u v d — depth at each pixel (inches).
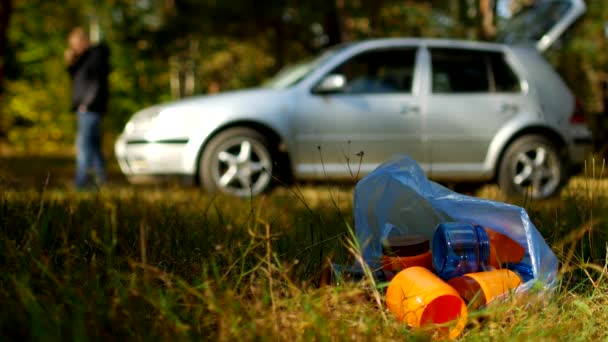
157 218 107.0
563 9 251.6
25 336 51.2
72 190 169.0
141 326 56.3
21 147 565.0
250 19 498.9
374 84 228.2
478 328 63.1
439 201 76.0
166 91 663.8
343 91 225.3
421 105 225.6
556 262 69.7
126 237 95.7
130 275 70.6
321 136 221.8
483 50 236.4
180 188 204.8
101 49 264.1
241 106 219.3
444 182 233.5
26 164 373.1
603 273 76.5
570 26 252.1
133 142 224.2
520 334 59.3
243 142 219.5
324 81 222.7
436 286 63.9
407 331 61.9
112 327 56.1
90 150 261.1
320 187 222.2
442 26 422.3
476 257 73.2
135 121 228.1
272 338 56.1
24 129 571.2
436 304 64.0
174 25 527.2
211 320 61.7
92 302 58.8
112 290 66.5
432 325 61.1
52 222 93.3
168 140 216.5
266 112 219.5
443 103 226.5
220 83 792.3
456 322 62.4
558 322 65.6
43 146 574.2
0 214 96.0
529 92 232.7
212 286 68.6
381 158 223.9
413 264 75.7
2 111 559.5
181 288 66.4
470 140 227.0
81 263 75.7
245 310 60.8
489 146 227.8
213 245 84.5
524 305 65.7
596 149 273.0
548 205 137.4
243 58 741.3
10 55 564.4
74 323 52.2
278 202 157.6
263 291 63.6
